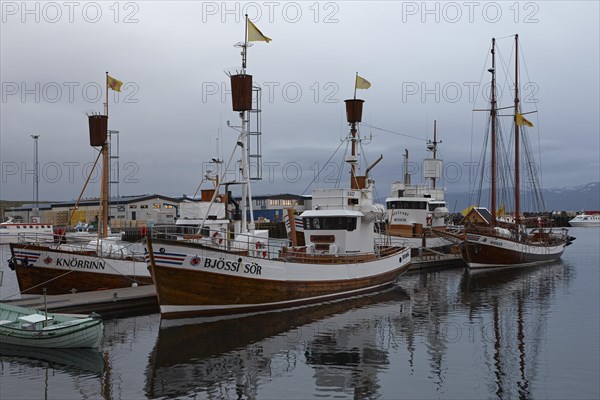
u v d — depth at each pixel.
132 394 18.00
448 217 73.38
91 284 34.19
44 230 87.81
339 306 32.28
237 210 34.00
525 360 21.64
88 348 22.56
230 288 28.14
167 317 27.38
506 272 50.69
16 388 18.52
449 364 21.11
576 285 42.00
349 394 17.98
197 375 19.81
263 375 19.80
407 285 42.06
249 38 31.39
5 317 25.75
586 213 179.88
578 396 17.73
